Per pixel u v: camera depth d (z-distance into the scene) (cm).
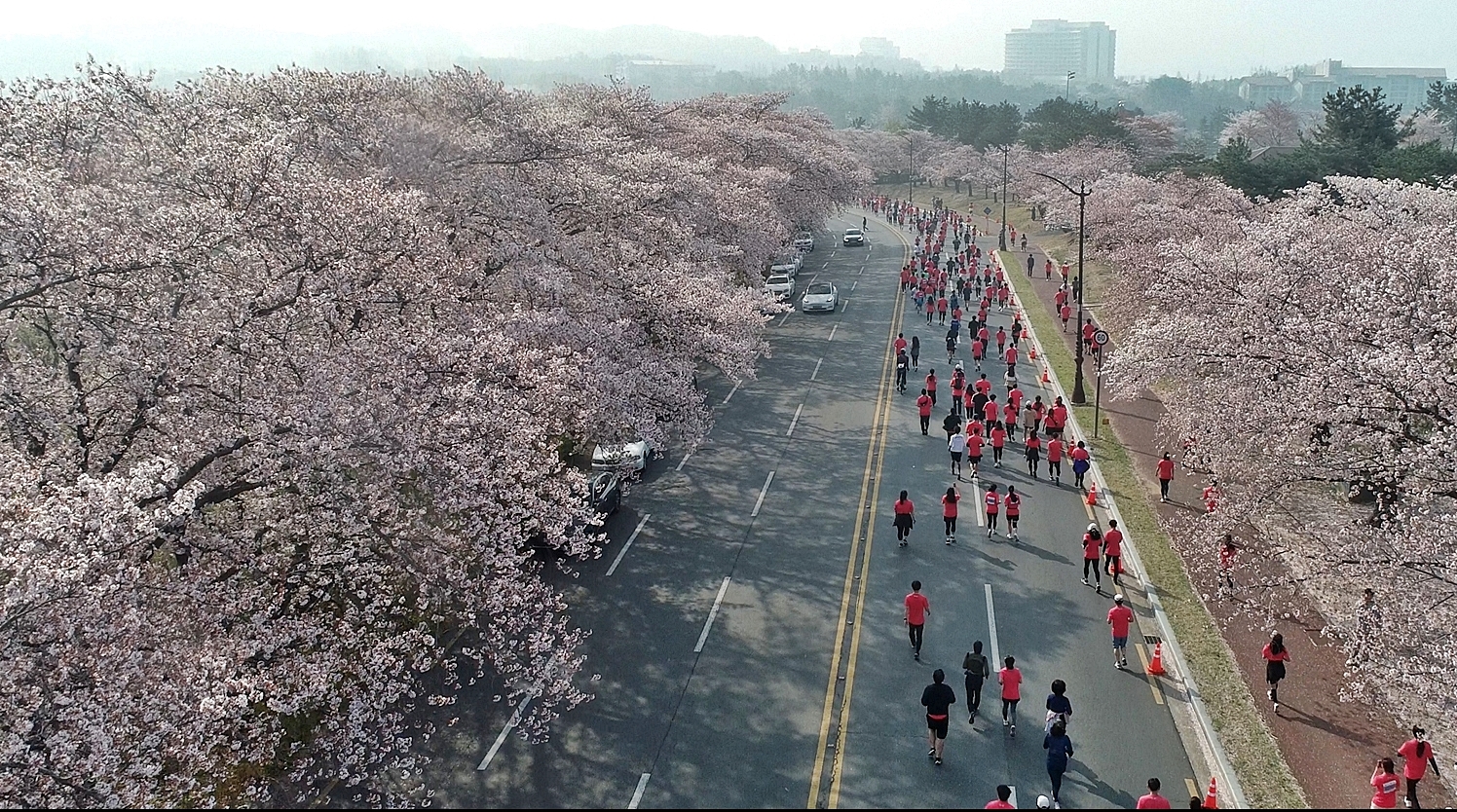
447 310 1784
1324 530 1770
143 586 1151
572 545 1647
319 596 1439
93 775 924
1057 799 1337
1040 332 4447
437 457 1392
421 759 1458
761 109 7344
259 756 1253
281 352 1414
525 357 1741
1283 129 13612
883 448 2895
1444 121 10694
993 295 5197
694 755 1467
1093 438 2912
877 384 3650
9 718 939
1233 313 2081
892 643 1778
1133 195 5012
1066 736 1362
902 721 1538
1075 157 8425
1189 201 4794
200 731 1029
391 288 1661
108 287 1351
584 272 2597
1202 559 2036
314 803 1358
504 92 3125
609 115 4756
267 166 1606
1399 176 4638
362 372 1444
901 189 13088
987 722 1531
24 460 1193
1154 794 1218
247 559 1367
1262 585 1733
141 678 1042
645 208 3158
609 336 2356
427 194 2189
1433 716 1452
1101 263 5625
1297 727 1476
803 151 6100
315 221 1561
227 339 1397
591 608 1928
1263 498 1811
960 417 3161
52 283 1250
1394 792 1250
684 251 3391
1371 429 1652
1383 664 1340
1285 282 2100
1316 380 1658
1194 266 2400
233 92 2520
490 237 2375
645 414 2409
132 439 1405
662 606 1933
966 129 12756
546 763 1451
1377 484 1748
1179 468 2609
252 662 1319
